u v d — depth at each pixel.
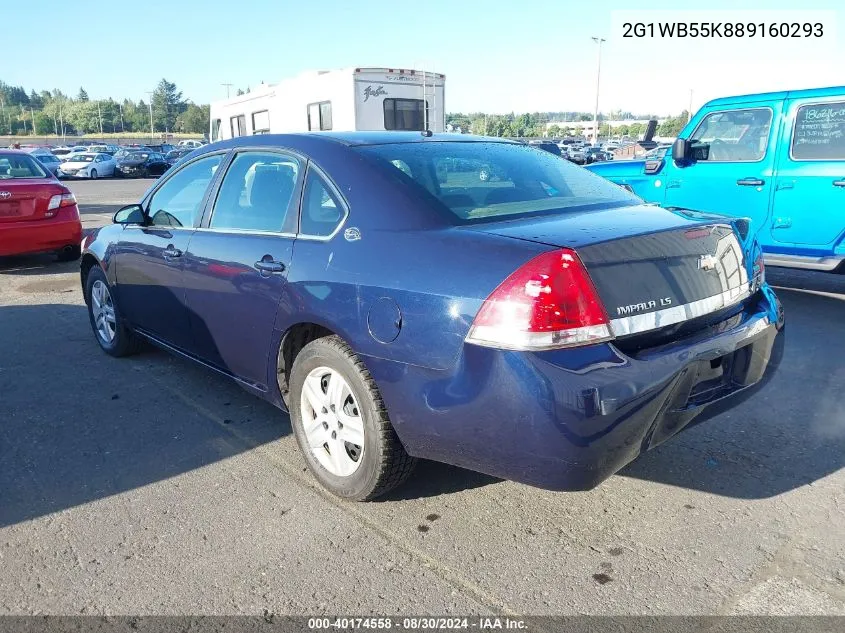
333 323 3.00
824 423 3.92
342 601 2.55
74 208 9.26
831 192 6.09
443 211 2.94
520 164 3.64
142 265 4.50
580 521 3.03
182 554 2.84
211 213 3.98
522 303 2.44
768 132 6.49
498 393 2.48
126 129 173.00
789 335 5.57
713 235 2.99
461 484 3.35
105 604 2.56
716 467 3.46
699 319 2.83
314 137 3.55
